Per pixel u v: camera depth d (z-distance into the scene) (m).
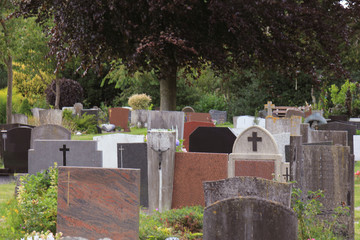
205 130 15.86
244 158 12.02
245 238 6.82
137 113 36.09
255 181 8.41
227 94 60.62
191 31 17.22
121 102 64.50
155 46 16.09
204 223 7.06
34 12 18.77
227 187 8.53
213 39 17.86
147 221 10.24
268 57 18.41
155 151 12.74
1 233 9.97
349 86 39.66
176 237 9.21
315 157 10.54
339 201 10.36
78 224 8.76
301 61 18.84
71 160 13.65
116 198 8.45
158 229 9.60
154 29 16.64
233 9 16.59
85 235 8.72
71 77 69.94
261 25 18.16
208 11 17.61
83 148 13.57
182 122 18.80
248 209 6.80
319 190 10.09
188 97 50.59
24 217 10.49
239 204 6.84
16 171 18.36
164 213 11.06
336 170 10.38
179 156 12.83
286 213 6.66
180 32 16.89
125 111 33.50
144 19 16.48
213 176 12.41
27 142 18.38
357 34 35.47
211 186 8.64
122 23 16.34
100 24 16.23
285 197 8.23
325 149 10.46
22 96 61.44
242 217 6.82
